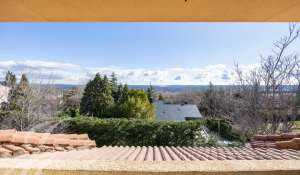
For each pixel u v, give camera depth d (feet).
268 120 38.27
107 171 6.46
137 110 60.90
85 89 65.05
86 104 64.49
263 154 13.53
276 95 38.19
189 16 12.95
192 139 38.78
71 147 19.29
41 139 17.99
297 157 11.57
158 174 6.43
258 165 6.84
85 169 6.53
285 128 37.37
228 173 6.45
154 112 66.08
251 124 38.93
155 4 11.64
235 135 41.91
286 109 37.60
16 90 45.09
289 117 37.55
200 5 11.70
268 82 38.73
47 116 46.42
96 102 64.59
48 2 11.41
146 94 67.62
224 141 41.37
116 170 6.48
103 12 12.44
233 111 42.88
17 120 43.68
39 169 6.56
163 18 13.16
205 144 38.52
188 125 39.04
